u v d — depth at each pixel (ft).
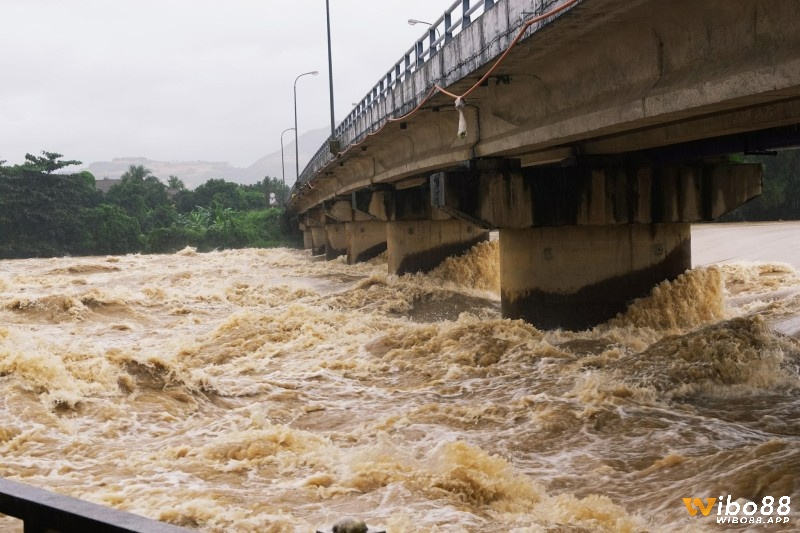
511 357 64.44
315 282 147.33
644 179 76.64
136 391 52.60
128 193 426.92
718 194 77.46
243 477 36.01
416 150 99.55
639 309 78.48
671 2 41.63
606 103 52.31
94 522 8.54
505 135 69.56
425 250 135.03
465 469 33.81
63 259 246.68
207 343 83.10
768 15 37.35
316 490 33.24
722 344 55.11
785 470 32.58
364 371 65.51
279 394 58.08
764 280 108.88
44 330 98.02
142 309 110.42
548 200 76.33
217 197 469.16
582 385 52.54
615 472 38.19
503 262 81.76
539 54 54.34
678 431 43.70
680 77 44.57
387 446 39.55
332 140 136.77
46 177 362.94
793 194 249.55
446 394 57.11
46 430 44.21
